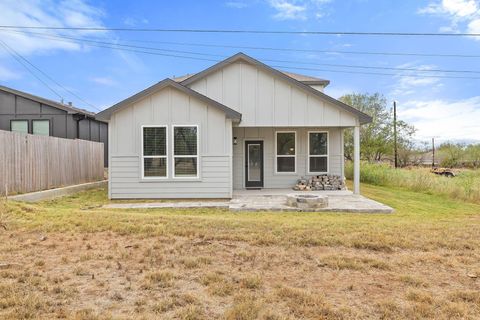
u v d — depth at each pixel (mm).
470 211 9359
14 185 8719
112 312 2766
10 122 16281
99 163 14453
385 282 3457
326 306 2893
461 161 31281
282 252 4387
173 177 10367
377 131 28031
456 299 3064
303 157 13172
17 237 5027
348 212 8500
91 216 6426
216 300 3014
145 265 3873
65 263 3934
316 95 11367
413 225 6023
